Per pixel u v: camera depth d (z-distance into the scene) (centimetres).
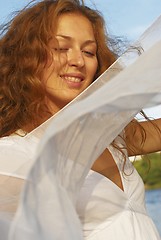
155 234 169
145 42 168
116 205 164
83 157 122
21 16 183
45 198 94
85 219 159
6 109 175
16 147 146
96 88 163
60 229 98
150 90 99
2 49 184
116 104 95
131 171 182
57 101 177
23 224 90
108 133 130
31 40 175
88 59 180
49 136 88
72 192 118
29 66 173
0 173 139
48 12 177
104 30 201
